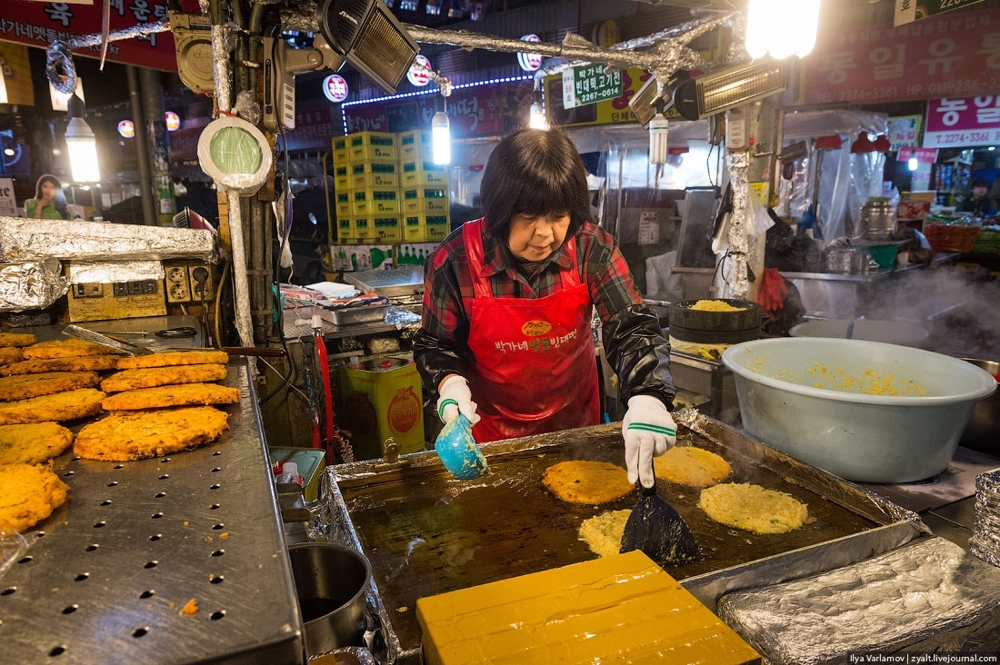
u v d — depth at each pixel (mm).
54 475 1018
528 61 7027
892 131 9758
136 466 1129
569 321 2121
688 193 5324
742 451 1995
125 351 2027
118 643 642
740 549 1485
